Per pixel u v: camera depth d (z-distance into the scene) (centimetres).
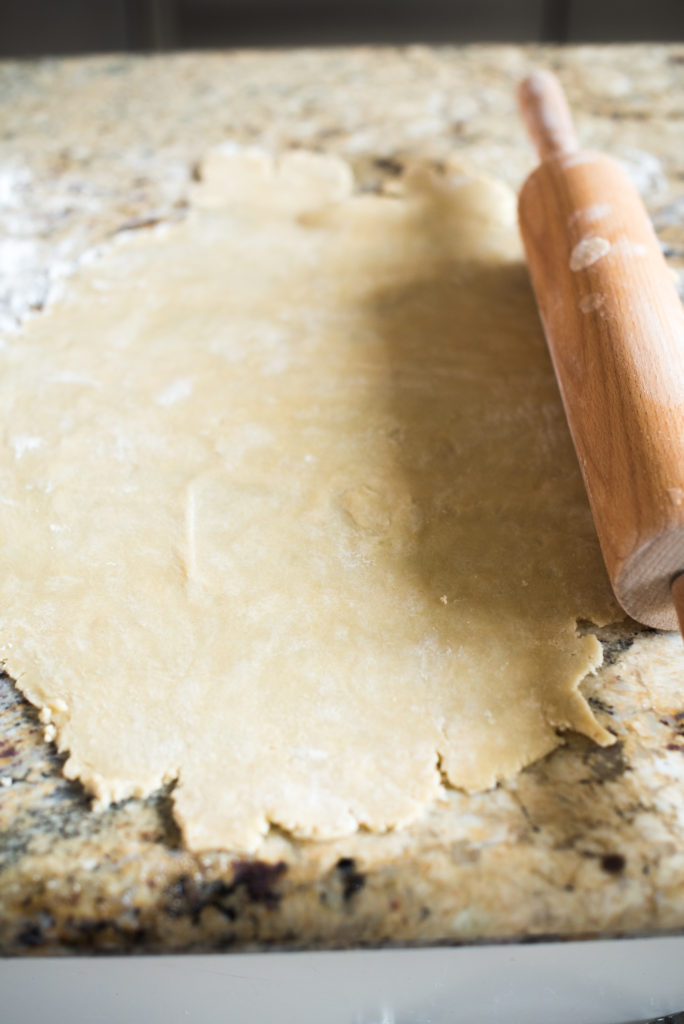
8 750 54
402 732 53
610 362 59
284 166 86
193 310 73
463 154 87
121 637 56
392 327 71
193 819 51
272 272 76
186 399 67
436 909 50
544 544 59
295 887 50
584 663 55
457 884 50
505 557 59
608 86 96
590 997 55
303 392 67
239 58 103
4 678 56
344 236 79
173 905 50
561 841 50
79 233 79
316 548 59
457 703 54
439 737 53
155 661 55
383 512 61
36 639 56
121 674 55
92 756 53
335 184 84
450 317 72
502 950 53
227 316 72
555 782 52
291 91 97
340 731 53
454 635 56
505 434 65
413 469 63
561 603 57
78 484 62
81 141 91
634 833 51
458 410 66
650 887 50
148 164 87
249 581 58
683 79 96
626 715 54
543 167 72
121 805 52
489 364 69
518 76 98
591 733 53
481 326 71
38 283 75
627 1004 56
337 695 54
